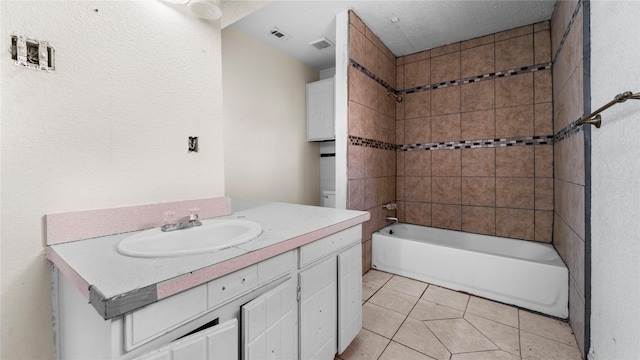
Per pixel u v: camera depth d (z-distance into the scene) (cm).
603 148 114
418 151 302
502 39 252
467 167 273
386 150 292
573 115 162
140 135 110
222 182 140
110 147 102
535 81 237
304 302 107
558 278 178
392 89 303
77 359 79
